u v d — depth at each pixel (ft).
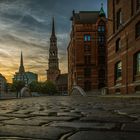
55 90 473.67
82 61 206.69
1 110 26.03
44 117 17.83
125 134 10.60
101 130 11.71
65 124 13.87
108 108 28.55
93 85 205.36
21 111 24.14
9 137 10.14
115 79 105.50
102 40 209.15
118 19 104.01
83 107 31.19
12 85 383.65
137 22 81.10
